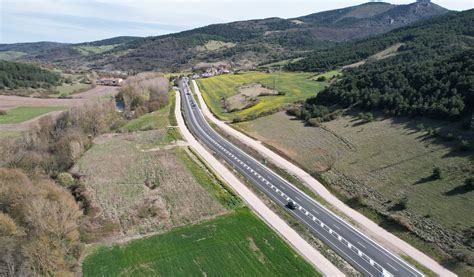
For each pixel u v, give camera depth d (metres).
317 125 86.56
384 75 91.06
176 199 58.59
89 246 46.22
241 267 41.03
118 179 67.00
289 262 41.91
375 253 43.59
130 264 42.16
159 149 83.44
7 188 49.50
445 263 40.53
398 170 57.91
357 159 65.19
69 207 49.25
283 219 51.91
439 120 67.19
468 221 43.94
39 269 38.69
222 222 51.03
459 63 77.44
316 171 66.31
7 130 91.12
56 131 87.06
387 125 73.81
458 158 54.66
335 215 52.59
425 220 46.72
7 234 41.69
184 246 45.44
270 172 69.38
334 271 40.50
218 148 84.38
